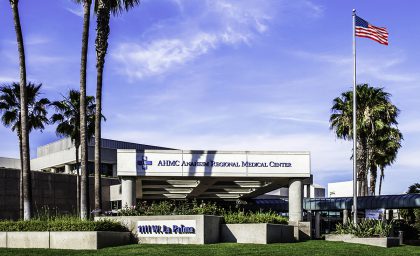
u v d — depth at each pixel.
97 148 31.75
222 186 47.19
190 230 24.50
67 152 81.56
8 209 52.59
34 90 53.72
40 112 54.34
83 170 30.48
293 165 36.47
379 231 29.22
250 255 20.38
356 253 22.34
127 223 25.48
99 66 32.53
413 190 66.75
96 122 32.06
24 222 25.11
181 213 26.28
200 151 36.25
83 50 31.36
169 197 60.47
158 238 24.91
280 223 28.16
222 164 36.16
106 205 63.94
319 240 29.81
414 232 50.22
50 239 23.64
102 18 32.81
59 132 57.81
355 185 31.97
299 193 36.56
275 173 36.34
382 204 47.81
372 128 48.91
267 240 25.22
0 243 24.53
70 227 23.92
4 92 52.22
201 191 52.72
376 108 48.72
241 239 25.64
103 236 23.27
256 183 46.53
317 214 40.25
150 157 35.84
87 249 22.75
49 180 57.56
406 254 23.02
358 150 49.66
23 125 31.02
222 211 27.33
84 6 31.77
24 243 24.14
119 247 22.89
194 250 21.55
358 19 33.53
